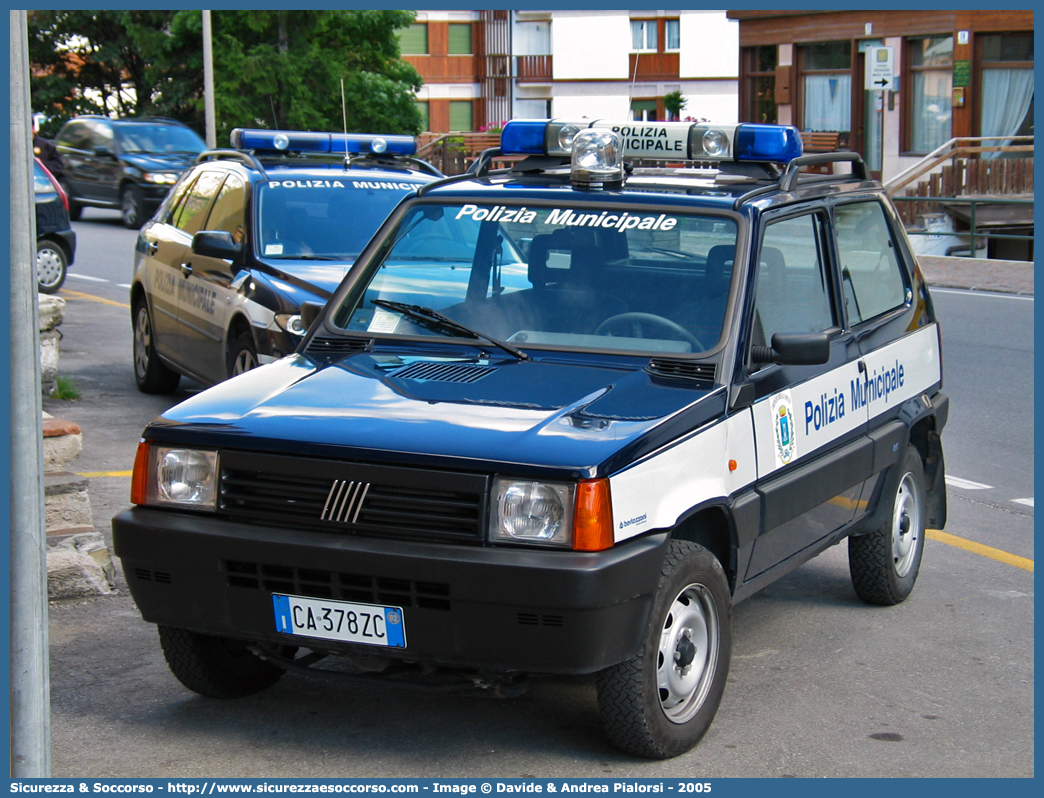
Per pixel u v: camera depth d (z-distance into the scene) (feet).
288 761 13.47
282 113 129.39
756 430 14.92
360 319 16.57
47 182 51.19
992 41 88.22
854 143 98.48
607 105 174.91
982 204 78.33
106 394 33.94
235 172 30.09
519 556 12.05
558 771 13.30
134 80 145.28
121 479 25.13
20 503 10.64
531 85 176.86
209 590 13.14
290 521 12.84
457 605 12.18
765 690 15.81
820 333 15.62
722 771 13.41
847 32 97.66
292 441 12.92
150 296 32.71
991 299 56.90
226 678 14.85
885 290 19.88
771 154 17.70
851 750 14.05
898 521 19.34
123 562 13.55
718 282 15.42
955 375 39.29
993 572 21.39
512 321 15.92
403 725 14.46
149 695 15.19
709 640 14.03
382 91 131.75
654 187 16.94
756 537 14.79
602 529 12.16
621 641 12.43
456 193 17.53
